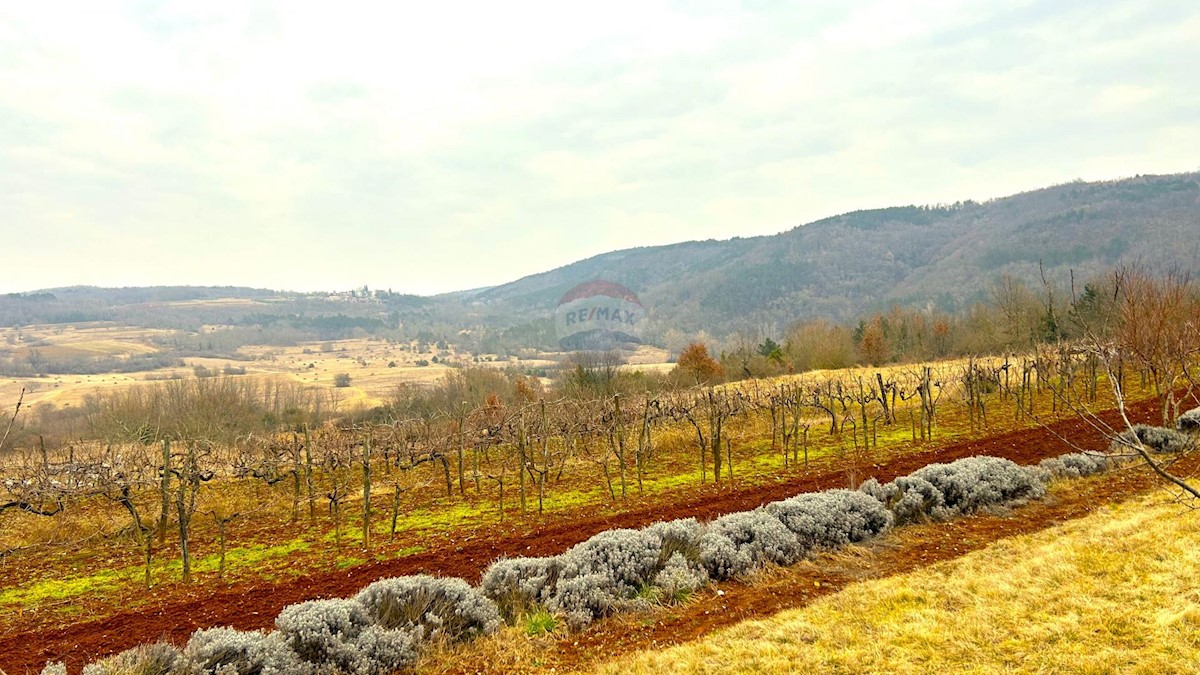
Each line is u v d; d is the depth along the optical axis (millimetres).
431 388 54500
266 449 19719
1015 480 12938
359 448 21359
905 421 24484
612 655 7766
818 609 8289
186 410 36000
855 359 59875
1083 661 6152
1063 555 8914
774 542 10445
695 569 9930
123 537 13875
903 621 7605
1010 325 46406
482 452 22484
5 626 9070
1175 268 19031
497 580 9500
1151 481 12688
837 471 16797
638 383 43312
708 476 17547
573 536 12312
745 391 30469
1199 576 7426
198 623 8984
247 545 13164
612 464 20047
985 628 7129
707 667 7004
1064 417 21375
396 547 12312
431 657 7938
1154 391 24484
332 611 7875
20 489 15211
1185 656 5930
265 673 6859
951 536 11102
